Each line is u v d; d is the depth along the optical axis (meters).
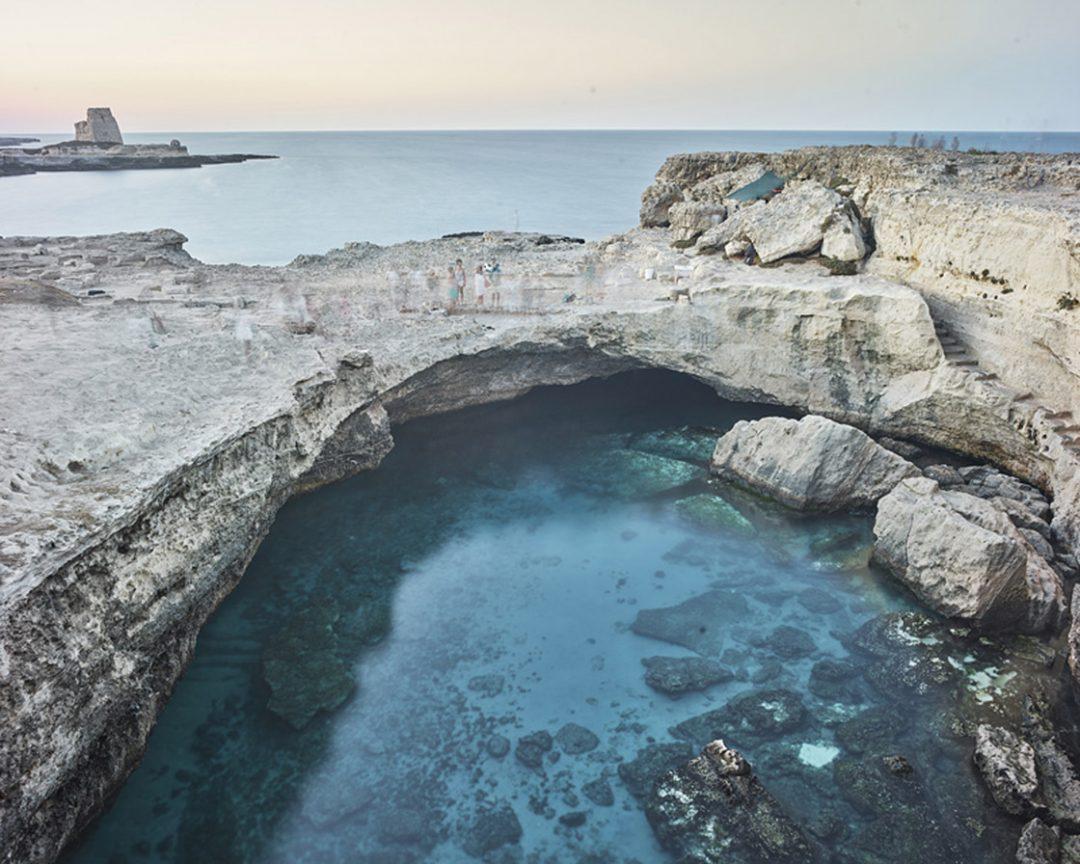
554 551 21.81
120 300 27.98
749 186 39.16
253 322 25.50
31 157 121.50
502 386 29.27
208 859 12.98
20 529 11.77
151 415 16.75
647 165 140.88
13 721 10.67
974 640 17.97
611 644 18.16
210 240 55.31
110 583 13.10
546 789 14.34
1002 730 14.93
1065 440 20.98
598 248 40.69
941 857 12.95
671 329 28.44
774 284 26.98
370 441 24.81
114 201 78.69
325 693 16.48
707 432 29.03
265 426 18.06
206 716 15.91
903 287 25.92
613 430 29.36
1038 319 22.23
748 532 22.72
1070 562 19.47
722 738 15.45
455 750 15.19
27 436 14.61
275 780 14.50
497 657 17.70
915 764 14.76
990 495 22.52
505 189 91.94
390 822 13.70
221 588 17.78
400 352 25.55
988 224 24.08
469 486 25.17
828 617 19.08
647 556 21.64
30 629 11.09
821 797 14.10
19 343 20.64
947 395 24.58
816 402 27.81
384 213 69.75
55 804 12.00
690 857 12.93
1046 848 12.61
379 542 22.05
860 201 32.75
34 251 37.22
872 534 22.59
